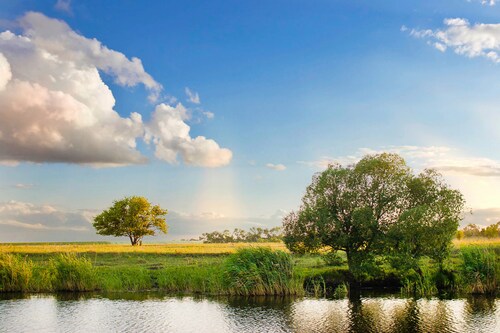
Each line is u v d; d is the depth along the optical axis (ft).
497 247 163.94
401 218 143.54
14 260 135.85
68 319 95.30
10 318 96.63
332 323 91.56
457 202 147.13
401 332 84.53
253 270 127.54
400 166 157.17
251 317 97.55
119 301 116.26
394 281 144.77
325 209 151.23
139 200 442.91
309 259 191.11
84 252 221.87
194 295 125.59
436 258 144.87
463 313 100.83
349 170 157.79
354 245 151.33
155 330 86.94
